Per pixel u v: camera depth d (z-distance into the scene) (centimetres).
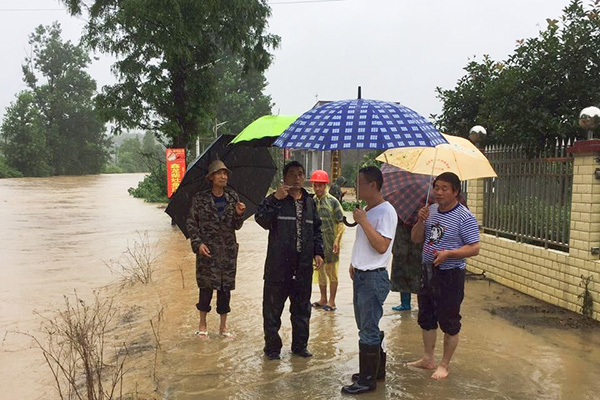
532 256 745
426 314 478
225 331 590
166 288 814
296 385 454
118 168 9781
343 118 408
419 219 471
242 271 952
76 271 962
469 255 437
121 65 2109
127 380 469
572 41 782
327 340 573
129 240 1358
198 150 3256
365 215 428
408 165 531
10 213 2092
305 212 514
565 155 706
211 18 2083
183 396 433
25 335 604
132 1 1942
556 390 443
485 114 895
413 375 475
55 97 7706
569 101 805
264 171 632
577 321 628
